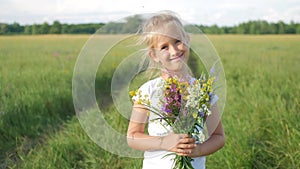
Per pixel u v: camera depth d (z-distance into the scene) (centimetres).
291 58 1573
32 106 632
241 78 941
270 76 899
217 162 405
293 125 464
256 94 658
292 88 685
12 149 514
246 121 508
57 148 458
